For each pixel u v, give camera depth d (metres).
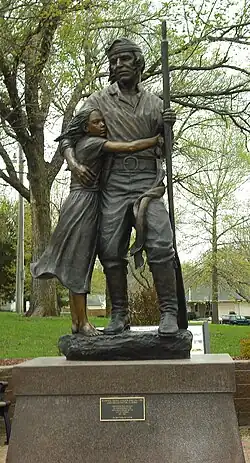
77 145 6.14
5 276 42.66
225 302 58.44
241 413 8.97
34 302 21.20
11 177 22.62
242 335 14.62
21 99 19.03
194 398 5.18
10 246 42.38
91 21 16.72
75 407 5.20
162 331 5.64
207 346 9.05
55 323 16.61
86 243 5.97
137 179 6.08
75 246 5.94
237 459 5.02
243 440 8.16
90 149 6.00
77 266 5.94
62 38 16.22
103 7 16.98
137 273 15.98
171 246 5.85
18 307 30.98
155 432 5.10
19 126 18.94
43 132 21.00
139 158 6.11
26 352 11.65
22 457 5.10
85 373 5.23
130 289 16.16
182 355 5.65
